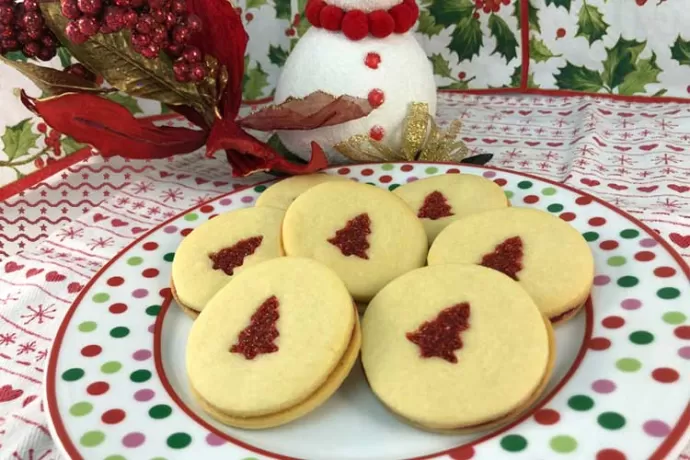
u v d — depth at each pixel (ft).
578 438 0.79
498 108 1.77
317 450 0.85
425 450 0.83
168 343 1.01
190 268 1.07
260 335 0.91
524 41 1.74
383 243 1.06
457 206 1.17
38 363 1.06
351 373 0.94
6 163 1.47
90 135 1.31
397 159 1.42
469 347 0.88
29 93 1.47
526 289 0.97
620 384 0.84
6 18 1.19
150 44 1.19
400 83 1.39
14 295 1.19
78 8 1.14
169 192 1.47
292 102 1.33
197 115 1.44
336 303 0.91
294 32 1.78
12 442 0.94
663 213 1.25
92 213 1.40
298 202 1.11
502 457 0.79
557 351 0.94
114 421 0.86
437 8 1.76
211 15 1.34
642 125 1.59
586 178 1.40
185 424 0.86
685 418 0.79
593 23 1.68
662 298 0.95
